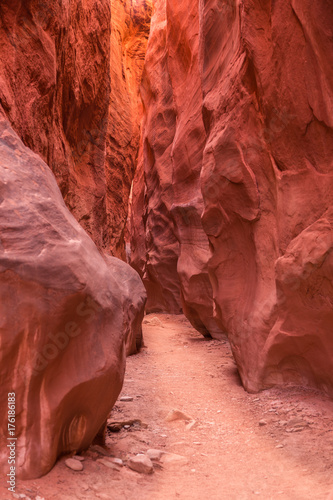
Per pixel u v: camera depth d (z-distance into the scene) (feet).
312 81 17.22
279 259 17.78
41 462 9.60
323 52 16.33
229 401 18.99
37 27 19.81
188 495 10.32
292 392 18.24
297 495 10.28
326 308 16.47
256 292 20.88
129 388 20.17
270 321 19.29
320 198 17.35
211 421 16.57
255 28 20.43
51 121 22.34
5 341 9.34
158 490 10.44
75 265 10.55
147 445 13.74
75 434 10.85
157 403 18.24
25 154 12.59
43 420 9.77
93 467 10.69
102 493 9.61
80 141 31.17
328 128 16.87
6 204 10.47
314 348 17.46
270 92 19.43
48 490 9.14
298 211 18.21
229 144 22.58
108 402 11.38
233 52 24.66
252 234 21.61
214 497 10.28
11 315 9.46
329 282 16.17
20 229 10.21
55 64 21.76
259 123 20.92
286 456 12.86
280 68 18.81
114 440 13.71
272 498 10.22
